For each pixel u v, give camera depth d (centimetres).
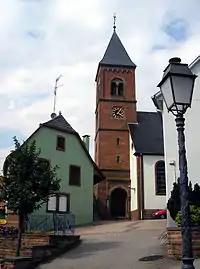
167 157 1773
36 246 1433
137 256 1400
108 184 4300
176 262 1225
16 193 1480
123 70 4791
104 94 4678
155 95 1845
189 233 631
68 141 3238
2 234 1662
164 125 1816
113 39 5094
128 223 3072
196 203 1371
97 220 3897
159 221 3106
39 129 3006
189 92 703
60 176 3080
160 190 3922
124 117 4603
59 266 1348
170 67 712
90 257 1458
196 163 1691
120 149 4472
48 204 2880
